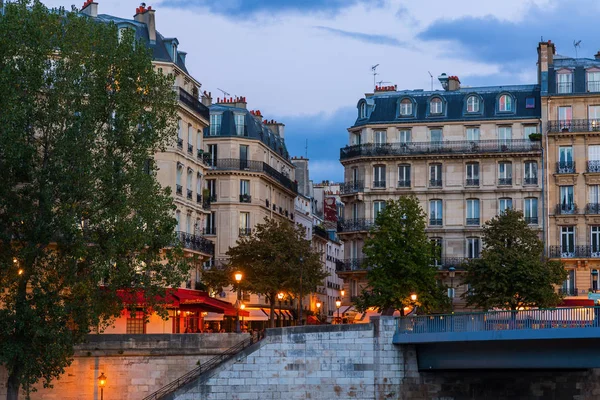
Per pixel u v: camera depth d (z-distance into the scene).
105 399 71.31
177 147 85.62
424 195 100.50
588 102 98.38
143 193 67.94
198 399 68.31
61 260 65.56
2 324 63.50
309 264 89.56
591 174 97.12
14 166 63.94
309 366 68.94
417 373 69.62
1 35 64.06
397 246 87.25
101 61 67.06
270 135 116.94
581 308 62.53
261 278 88.31
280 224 92.12
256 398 68.50
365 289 97.06
